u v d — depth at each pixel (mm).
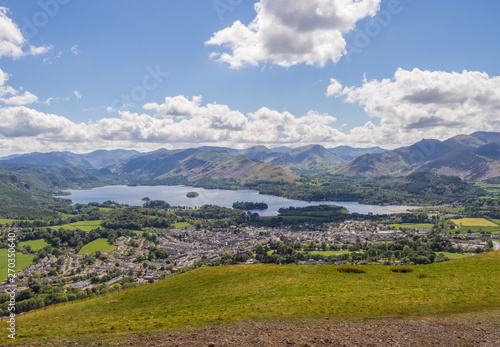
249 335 25188
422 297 38250
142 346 22922
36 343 25609
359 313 33656
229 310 36719
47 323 37312
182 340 24203
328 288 43906
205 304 41031
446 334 25297
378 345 22969
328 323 29172
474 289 40219
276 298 40625
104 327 33094
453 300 36812
